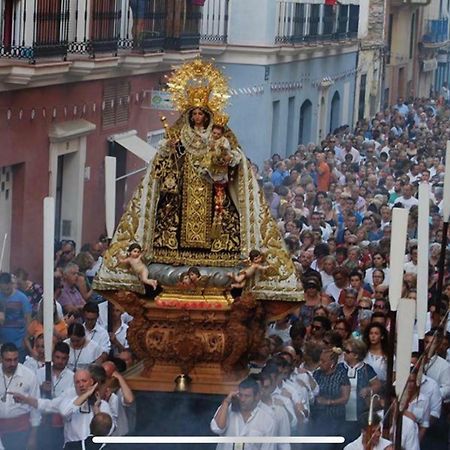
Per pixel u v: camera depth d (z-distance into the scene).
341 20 67.88
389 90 89.69
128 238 22.97
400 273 20.53
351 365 22.84
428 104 81.12
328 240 33.72
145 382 22.38
